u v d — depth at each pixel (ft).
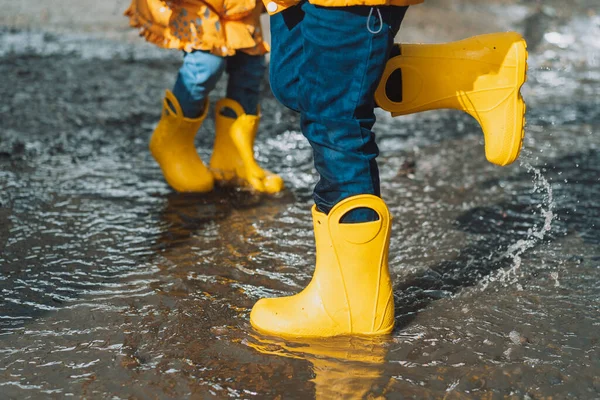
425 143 12.71
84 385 5.74
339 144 6.10
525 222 9.38
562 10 24.25
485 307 7.19
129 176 10.54
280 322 6.52
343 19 5.80
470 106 6.59
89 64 16.37
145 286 7.43
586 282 7.76
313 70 6.04
